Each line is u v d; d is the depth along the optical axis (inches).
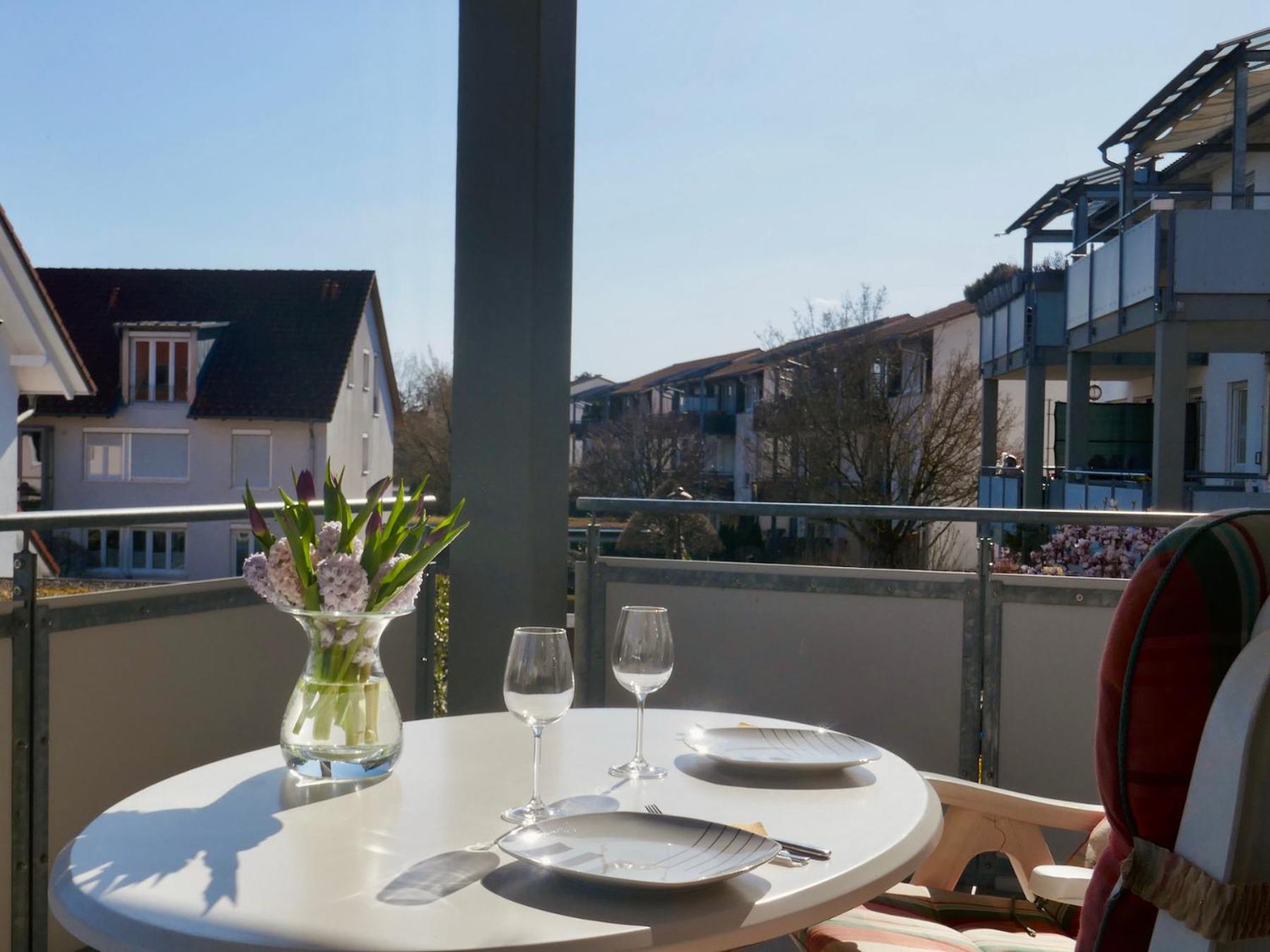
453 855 51.1
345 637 62.0
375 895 46.3
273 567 61.6
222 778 63.5
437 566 145.8
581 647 136.3
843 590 130.5
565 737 73.5
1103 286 452.1
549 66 124.9
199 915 44.1
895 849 53.7
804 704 132.0
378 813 57.2
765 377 827.4
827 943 64.7
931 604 128.6
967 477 763.4
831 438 783.1
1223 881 41.6
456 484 127.6
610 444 1059.9
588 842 51.5
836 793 62.5
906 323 823.1
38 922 95.0
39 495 1192.2
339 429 1187.3
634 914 44.8
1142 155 496.7
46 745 95.0
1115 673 44.6
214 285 1245.7
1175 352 386.3
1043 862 76.9
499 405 126.0
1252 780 41.4
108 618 101.1
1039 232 584.7
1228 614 42.8
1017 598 126.9
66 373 780.0
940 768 129.1
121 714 103.0
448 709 128.8
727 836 51.2
